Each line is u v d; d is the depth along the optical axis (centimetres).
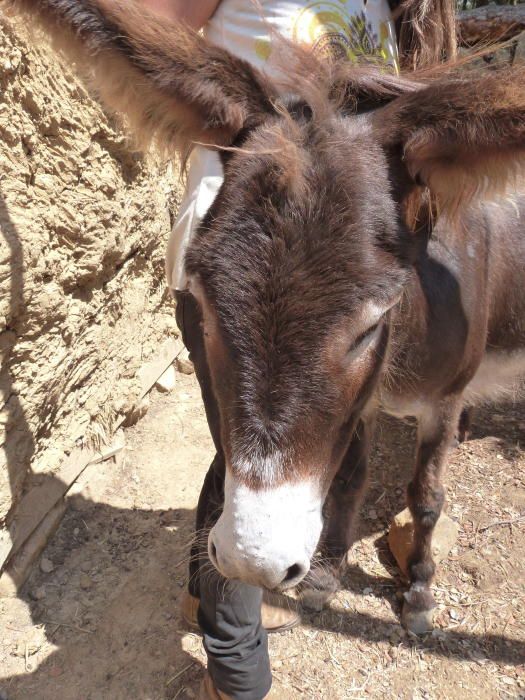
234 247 54
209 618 75
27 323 97
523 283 108
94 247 114
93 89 67
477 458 133
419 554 100
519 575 106
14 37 90
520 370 123
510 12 188
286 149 54
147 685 89
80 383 117
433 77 68
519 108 54
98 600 100
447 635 97
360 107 65
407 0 78
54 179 104
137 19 59
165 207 149
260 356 51
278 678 91
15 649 92
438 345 86
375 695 89
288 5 70
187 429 136
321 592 100
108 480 121
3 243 89
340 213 53
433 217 68
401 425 142
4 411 95
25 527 102
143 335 140
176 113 62
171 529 112
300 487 53
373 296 53
